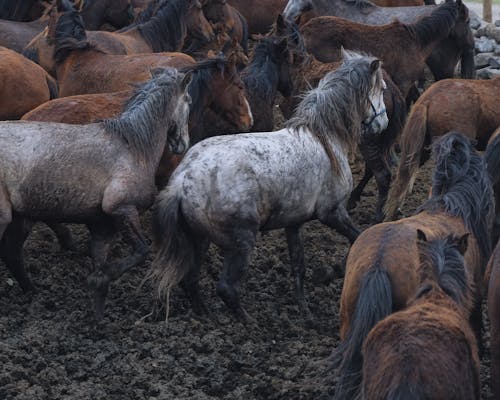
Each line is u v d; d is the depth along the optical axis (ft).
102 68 44.96
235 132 42.96
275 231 46.55
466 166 30.04
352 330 25.12
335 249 45.16
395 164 51.88
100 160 33.99
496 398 26.53
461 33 64.85
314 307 38.58
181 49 60.64
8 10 62.69
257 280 40.73
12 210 33.47
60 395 29.91
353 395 24.73
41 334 33.99
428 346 21.31
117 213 34.06
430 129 44.70
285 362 32.91
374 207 51.37
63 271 40.29
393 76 57.36
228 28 68.08
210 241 35.96
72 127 34.30
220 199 33.40
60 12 47.65
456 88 44.78
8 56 43.32
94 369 31.86
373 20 66.08
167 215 33.45
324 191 36.32
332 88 36.63
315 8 66.74
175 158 40.45
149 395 30.45
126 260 34.35
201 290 39.24
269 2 77.51
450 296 23.66
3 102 42.88
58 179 33.45
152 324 35.24
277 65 45.50
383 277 25.17
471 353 22.35
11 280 39.01
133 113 34.99
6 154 32.99
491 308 26.58
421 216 28.99
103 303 34.86
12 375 30.78
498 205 39.24
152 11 57.41
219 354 33.27
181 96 36.27
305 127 36.04
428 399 20.84
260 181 33.96
